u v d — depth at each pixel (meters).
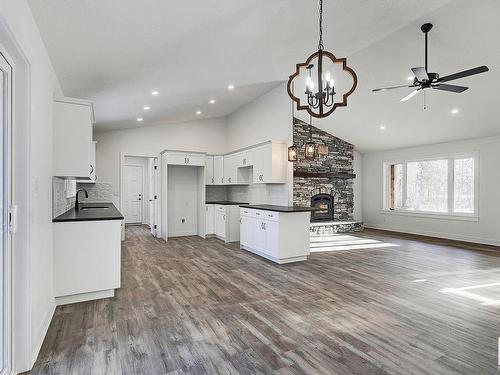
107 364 2.01
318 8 2.92
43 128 2.56
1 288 1.83
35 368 1.96
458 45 3.99
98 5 2.24
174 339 2.35
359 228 8.44
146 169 10.10
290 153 5.23
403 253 5.56
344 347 2.23
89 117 3.24
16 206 1.91
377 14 3.31
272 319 2.71
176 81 4.52
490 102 5.12
